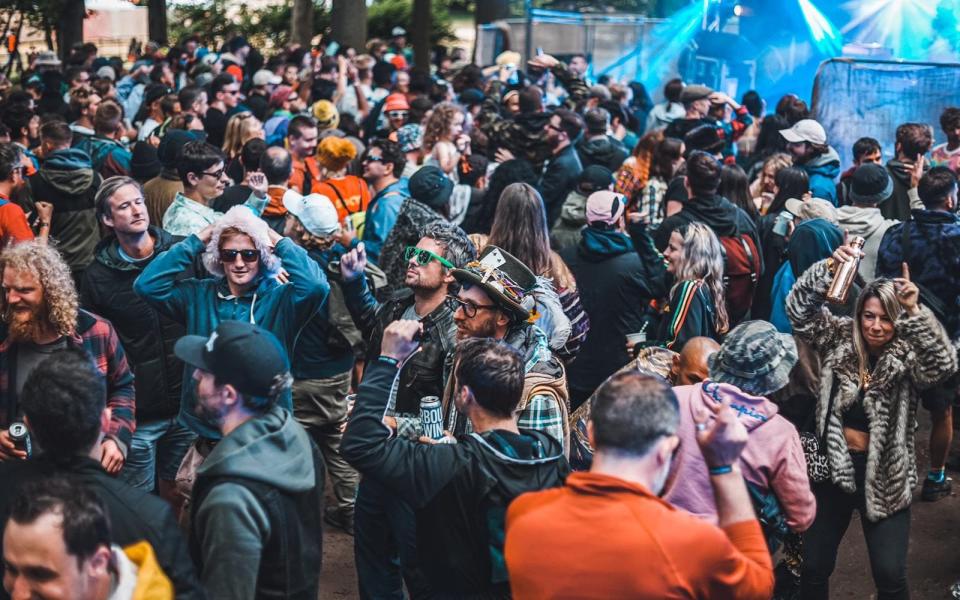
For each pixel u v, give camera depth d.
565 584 2.73
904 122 9.49
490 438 3.42
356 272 4.69
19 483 2.95
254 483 3.09
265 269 4.49
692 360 4.26
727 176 7.12
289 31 29.36
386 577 4.41
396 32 21.02
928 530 6.12
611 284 5.82
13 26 25.16
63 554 2.49
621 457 2.80
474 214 7.86
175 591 2.89
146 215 4.81
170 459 5.11
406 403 4.38
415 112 10.84
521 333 4.20
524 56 19.80
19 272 4.01
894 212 7.49
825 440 4.41
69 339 4.15
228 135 8.08
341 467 5.80
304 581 3.23
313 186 7.04
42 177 6.68
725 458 3.00
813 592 4.52
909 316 4.33
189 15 29.28
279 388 3.22
